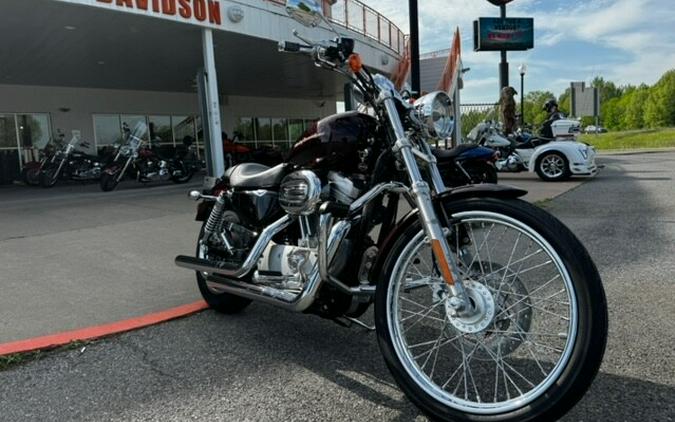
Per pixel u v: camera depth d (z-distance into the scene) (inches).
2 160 724.0
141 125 574.9
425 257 115.4
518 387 99.0
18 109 740.7
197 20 470.9
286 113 1121.4
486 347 96.8
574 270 83.8
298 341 134.5
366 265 116.5
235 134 927.0
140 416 101.4
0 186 679.1
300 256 120.5
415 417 97.8
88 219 337.7
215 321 150.2
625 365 112.6
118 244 256.7
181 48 576.7
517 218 90.4
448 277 94.1
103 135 829.8
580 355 81.1
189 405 104.9
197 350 130.8
